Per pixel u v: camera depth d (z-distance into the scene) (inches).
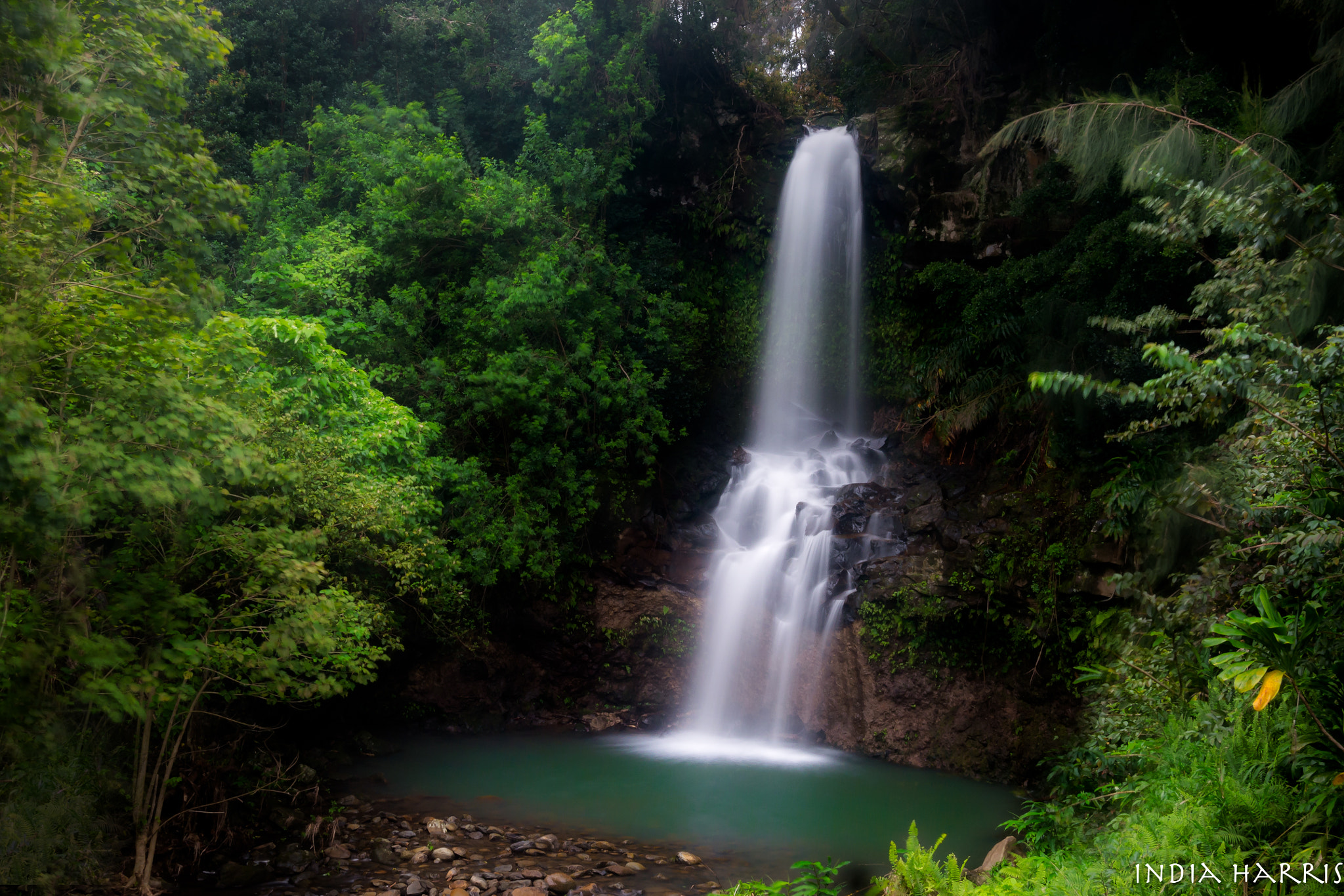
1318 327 221.6
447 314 609.9
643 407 627.5
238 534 287.4
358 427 419.5
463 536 550.9
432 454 570.6
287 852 342.6
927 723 541.6
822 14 928.3
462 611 567.2
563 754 534.0
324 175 679.7
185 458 241.1
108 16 250.8
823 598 594.6
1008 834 408.5
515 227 629.9
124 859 309.7
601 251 641.0
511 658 605.0
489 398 572.4
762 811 436.8
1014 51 741.3
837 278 795.4
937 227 736.3
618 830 401.1
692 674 610.2
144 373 241.6
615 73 697.6
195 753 351.3
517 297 565.0
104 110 246.1
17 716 240.8
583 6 703.7
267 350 398.6
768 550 629.9
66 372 231.5
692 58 811.4
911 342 751.1
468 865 347.6
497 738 566.3
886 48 837.8
